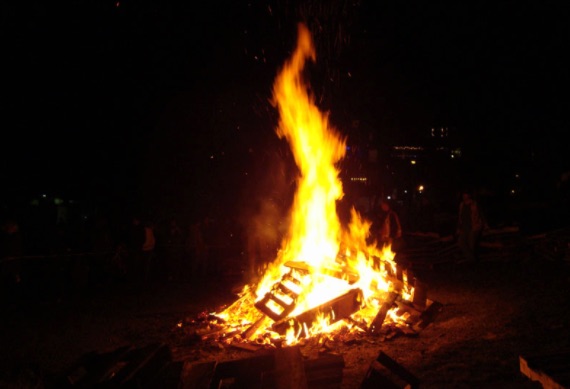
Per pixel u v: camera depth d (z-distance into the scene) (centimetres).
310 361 462
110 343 757
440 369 541
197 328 816
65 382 459
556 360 487
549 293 884
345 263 891
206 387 446
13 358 688
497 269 1234
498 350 588
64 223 1346
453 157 2561
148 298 1109
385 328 722
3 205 1327
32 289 1163
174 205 1786
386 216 1381
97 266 1305
